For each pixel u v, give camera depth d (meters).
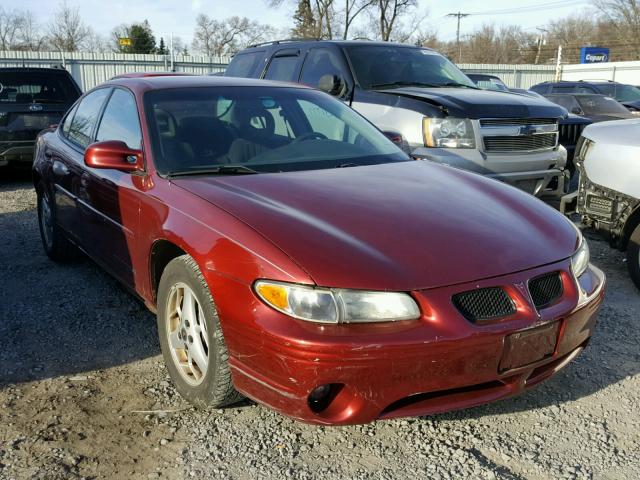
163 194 3.23
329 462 2.68
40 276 5.03
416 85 6.90
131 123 3.85
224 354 2.73
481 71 34.66
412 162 3.90
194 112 3.81
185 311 3.02
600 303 3.00
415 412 2.54
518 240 2.86
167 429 2.89
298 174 3.41
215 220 2.82
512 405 3.17
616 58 59.44
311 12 42.94
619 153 4.68
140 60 29.33
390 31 42.50
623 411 3.13
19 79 8.98
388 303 2.44
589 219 5.05
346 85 6.87
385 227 2.78
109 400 3.15
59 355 3.64
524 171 6.11
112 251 3.88
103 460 2.66
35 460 2.64
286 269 2.48
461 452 2.76
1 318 4.16
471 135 5.86
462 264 2.62
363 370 2.38
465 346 2.46
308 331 2.38
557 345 2.76
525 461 2.72
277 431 2.89
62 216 4.81
